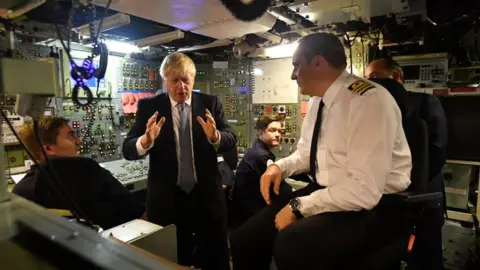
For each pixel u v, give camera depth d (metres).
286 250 0.99
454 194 2.41
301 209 1.05
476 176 2.45
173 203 1.76
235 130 3.84
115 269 0.54
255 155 2.61
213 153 1.85
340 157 1.09
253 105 3.71
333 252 0.96
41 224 0.73
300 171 1.41
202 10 1.52
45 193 1.33
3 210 0.79
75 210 0.99
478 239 2.28
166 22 1.74
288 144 3.52
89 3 1.43
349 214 1.02
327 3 1.89
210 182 1.84
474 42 2.82
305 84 1.17
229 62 3.80
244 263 1.24
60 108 2.71
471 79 2.51
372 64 1.94
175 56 1.72
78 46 2.63
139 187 2.92
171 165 1.76
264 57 3.49
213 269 1.92
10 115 2.29
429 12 2.22
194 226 1.88
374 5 1.92
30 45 2.37
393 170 1.07
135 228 1.19
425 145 1.26
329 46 1.09
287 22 2.20
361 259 1.01
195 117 1.80
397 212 1.07
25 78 0.63
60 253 0.62
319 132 1.19
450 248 2.39
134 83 3.40
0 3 1.01
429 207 1.13
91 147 3.04
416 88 2.42
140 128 1.82
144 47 2.86
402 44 2.82
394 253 1.05
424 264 1.85
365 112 0.99
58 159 1.45
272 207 1.31
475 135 2.26
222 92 3.90
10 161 2.44
